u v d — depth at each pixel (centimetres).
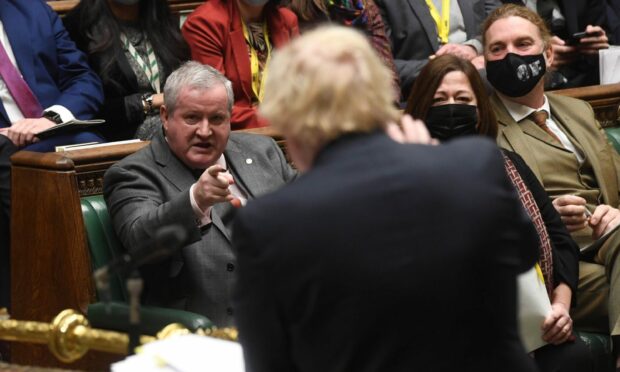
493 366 309
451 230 299
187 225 544
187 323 494
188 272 571
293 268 296
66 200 571
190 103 579
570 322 598
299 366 308
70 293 572
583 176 712
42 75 775
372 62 313
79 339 409
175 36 814
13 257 594
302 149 316
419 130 346
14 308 596
